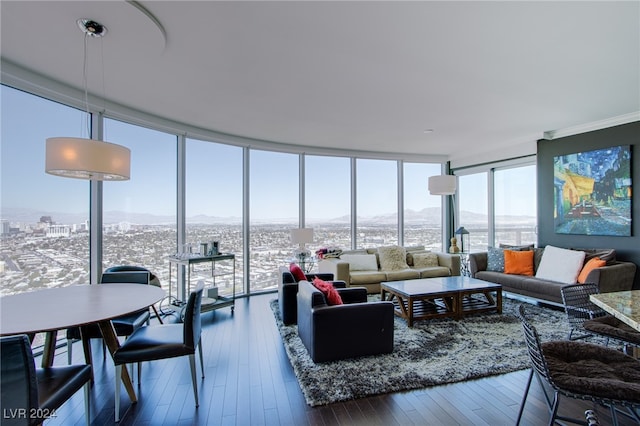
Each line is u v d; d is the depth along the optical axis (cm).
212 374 253
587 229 439
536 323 356
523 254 470
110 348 215
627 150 401
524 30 213
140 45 231
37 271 295
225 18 200
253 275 527
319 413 201
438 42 229
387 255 544
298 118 407
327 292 284
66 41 226
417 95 330
